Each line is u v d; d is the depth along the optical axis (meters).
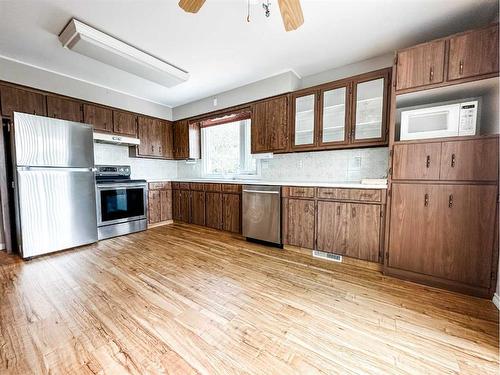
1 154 2.60
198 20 1.92
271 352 1.16
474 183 1.68
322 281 1.95
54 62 2.71
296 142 2.95
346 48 2.39
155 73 2.70
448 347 1.20
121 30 2.06
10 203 2.68
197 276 2.04
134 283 1.90
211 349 1.18
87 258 2.46
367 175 2.66
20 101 2.70
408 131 1.96
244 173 3.83
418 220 1.90
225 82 3.30
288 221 2.69
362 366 1.08
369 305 1.59
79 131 2.84
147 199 3.85
